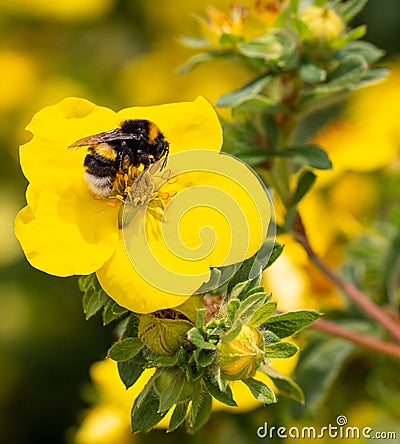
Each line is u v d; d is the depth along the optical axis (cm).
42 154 27
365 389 34
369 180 37
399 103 39
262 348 26
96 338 45
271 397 26
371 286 34
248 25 31
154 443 34
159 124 27
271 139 31
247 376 26
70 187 27
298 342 32
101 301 27
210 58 31
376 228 34
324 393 32
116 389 32
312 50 30
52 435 44
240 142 31
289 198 31
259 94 32
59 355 45
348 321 32
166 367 26
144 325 26
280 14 31
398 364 34
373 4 47
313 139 38
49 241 26
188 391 26
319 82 31
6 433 44
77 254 26
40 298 45
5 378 44
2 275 46
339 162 36
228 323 26
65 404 44
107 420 33
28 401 44
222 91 47
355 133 36
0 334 45
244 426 34
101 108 27
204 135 27
